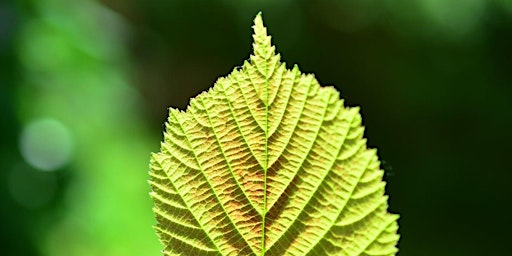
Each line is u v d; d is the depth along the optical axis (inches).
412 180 261.9
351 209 21.0
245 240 21.3
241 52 275.6
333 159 21.0
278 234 21.3
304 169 21.1
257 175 21.2
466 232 249.4
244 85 21.2
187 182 21.3
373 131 269.3
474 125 260.5
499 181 255.1
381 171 20.9
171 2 263.6
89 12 115.4
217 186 21.4
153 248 111.3
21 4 101.0
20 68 97.7
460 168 258.8
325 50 269.9
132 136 131.7
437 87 261.6
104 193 108.3
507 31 249.6
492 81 257.1
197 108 21.3
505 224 249.9
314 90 21.1
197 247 21.4
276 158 21.2
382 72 267.6
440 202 256.4
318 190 21.1
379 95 269.9
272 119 21.1
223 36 274.4
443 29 254.2
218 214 21.4
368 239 20.9
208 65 277.0
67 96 105.3
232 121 21.4
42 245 92.8
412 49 260.8
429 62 260.5
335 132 21.0
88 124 110.0
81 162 105.0
